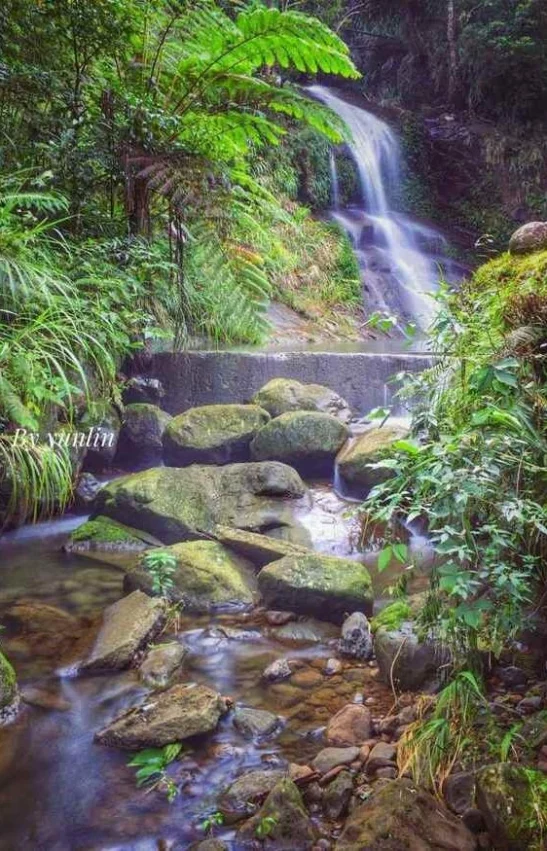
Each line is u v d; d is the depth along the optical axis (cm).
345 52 434
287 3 923
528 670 177
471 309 210
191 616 239
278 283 748
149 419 384
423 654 188
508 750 144
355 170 1069
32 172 359
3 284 264
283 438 359
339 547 294
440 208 1154
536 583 173
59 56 393
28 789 155
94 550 295
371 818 130
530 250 230
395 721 172
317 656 214
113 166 384
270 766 161
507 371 155
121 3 380
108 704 188
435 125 1254
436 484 141
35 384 243
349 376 436
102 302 312
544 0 1065
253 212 640
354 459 333
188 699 180
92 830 143
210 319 512
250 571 273
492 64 1144
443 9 1237
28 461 244
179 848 137
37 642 220
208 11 429
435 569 166
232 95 447
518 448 150
